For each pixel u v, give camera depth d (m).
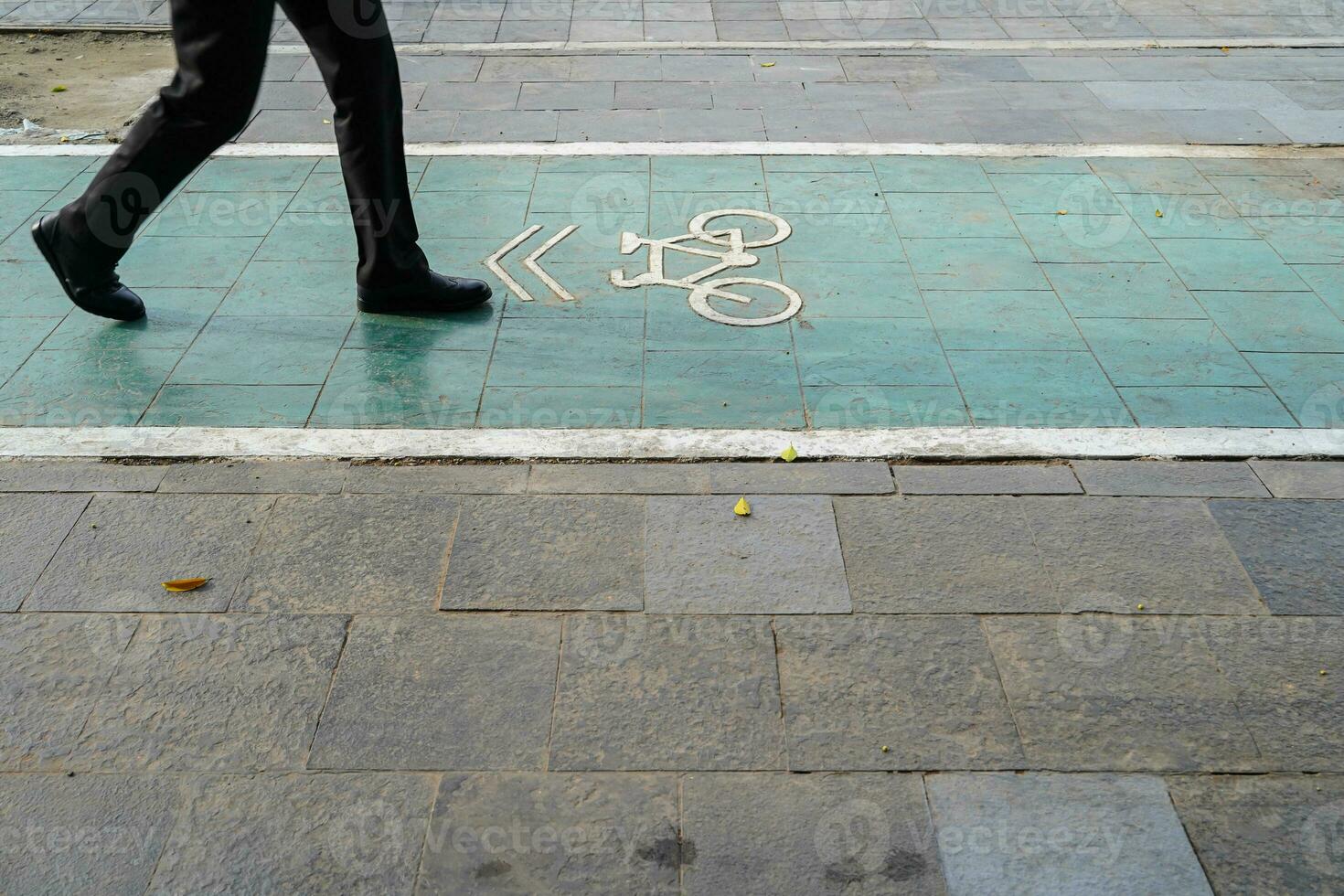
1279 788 2.77
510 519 3.64
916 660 3.12
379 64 4.31
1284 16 9.20
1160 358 4.62
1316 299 5.08
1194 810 2.71
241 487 3.79
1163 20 9.13
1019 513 3.70
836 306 5.02
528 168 6.41
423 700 2.98
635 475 3.87
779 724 2.91
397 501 3.73
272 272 5.28
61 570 3.41
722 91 7.65
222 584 3.37
